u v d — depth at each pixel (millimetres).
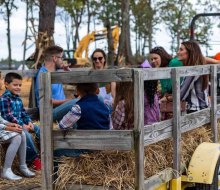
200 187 4801
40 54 10352
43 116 3977
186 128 4754
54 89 5922
